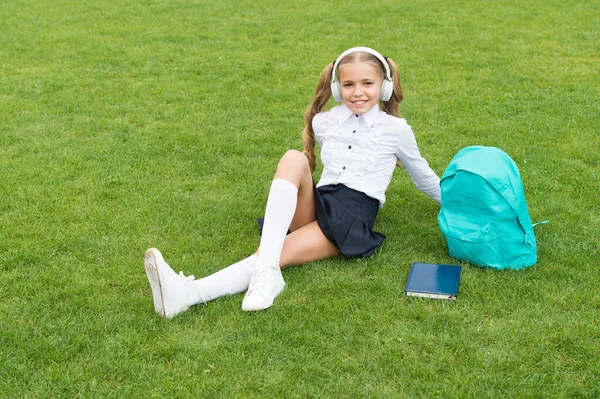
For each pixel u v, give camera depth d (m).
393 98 4.01
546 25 8.77
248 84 6.85
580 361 2.87
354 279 3.52
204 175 4.86
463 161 3.60
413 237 3.97
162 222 4.16
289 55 7.81
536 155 5.05
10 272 3.62
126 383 2.80
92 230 4.05
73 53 7.81
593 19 8.99
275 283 3.34
